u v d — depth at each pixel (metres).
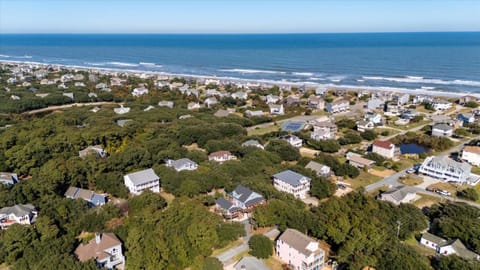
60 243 50.25
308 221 56.53
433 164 81.56
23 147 82.88
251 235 56.88
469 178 79.06
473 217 60.03
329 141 100.44
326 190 70.62
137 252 48.16
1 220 57.88
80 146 90.25
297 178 71.62
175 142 93.19
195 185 68.50
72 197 68.50
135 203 63.22
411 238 57.62
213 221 54.53
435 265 49.78
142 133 100.19
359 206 60.62
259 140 99.81
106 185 72.00
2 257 49.12
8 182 71.88
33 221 59.47
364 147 102.31
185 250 49.03
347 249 49.66
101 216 59.12
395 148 95.19
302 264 47.91
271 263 50.72
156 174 74.88
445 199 71.44
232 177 73.81
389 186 77.50
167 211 58.19
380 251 49.41
